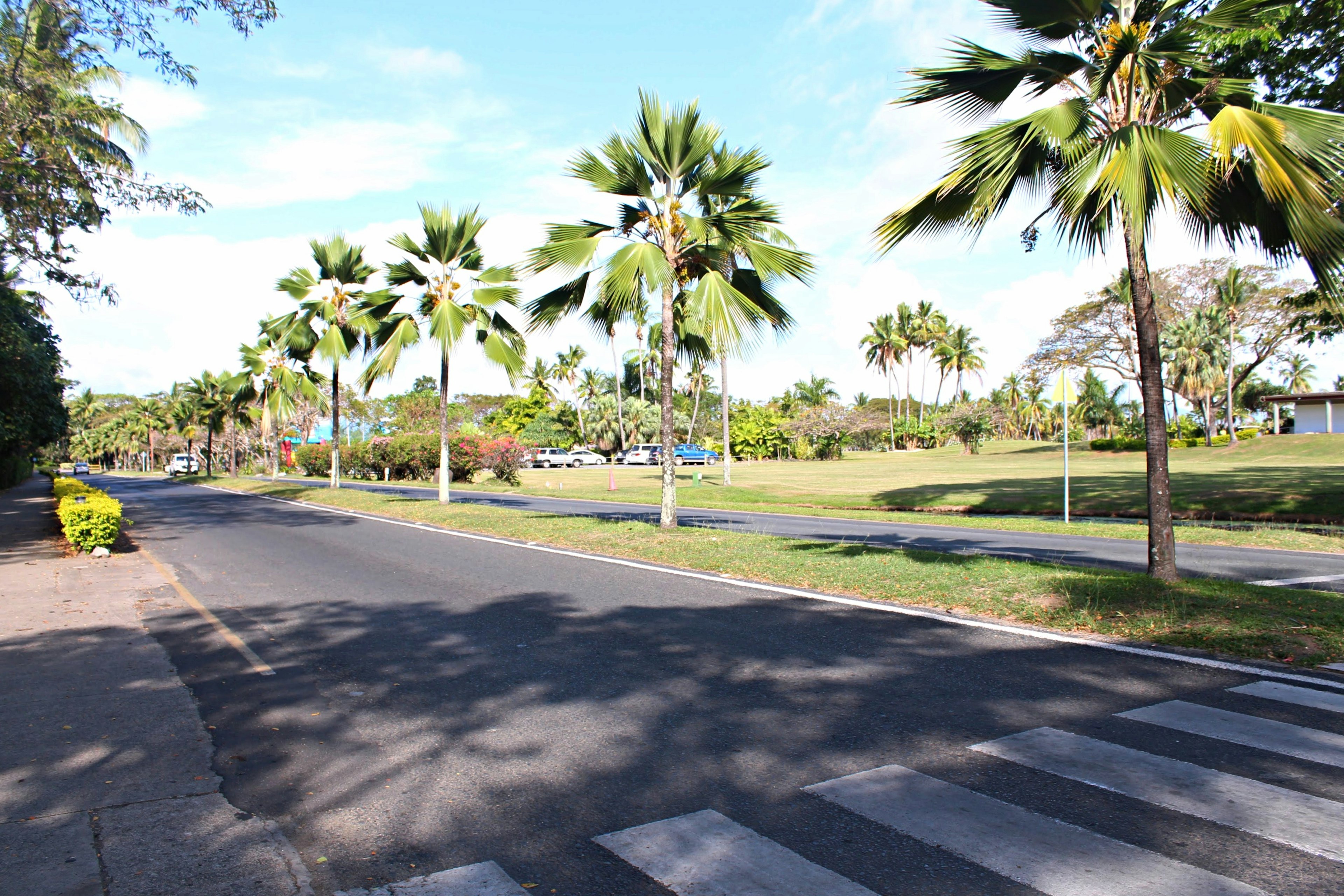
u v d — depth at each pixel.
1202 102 7.48
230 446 61.84
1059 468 41.75
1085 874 3.05
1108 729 4.55
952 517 18.83
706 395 84.31
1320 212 6.52
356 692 5.68
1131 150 6.81
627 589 9.16
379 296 20.36
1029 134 7.47
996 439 96.94
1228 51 12.60
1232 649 5.97
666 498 13.58
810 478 38.00
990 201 7.75
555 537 13.65
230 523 18.94
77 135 14.23
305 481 45.56
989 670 5.74
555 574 10.38
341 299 26.38
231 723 5.07
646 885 3.06
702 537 12.62
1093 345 46.59
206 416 54.28
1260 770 3.96
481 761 4.36
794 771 4.10
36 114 13.20
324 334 27.19
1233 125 6.49
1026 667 5.79
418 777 4.16
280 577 10.83
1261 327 46.41
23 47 12.67
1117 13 7.63
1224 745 4.28
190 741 4.75
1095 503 21.02
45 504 28.72
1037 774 3.97
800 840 3.37
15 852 3.41
